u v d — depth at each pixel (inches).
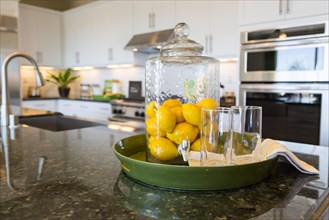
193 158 27.8
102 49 168.4
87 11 175.6
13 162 32.3
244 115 27.2
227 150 26.0
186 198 21.9
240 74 99.4
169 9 133.8
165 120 26.9
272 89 91.7
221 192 23.1
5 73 60.4
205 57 31.6
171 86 30.2
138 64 157.3
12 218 18.6
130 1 150.3
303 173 28.1
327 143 81.9
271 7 91.3
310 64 84.0
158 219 18.4
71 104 178.1
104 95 172.4
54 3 197.8
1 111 61.0
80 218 18.6
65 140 45.7
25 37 171.5
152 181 24.0
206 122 25.9
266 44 92.6
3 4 151.0
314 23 82.9
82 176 27.2
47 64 184.9
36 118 80.7
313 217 18.9
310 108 84.5
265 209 19.9
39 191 23.3
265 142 31.4
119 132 54.1
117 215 19.0
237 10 111.9
